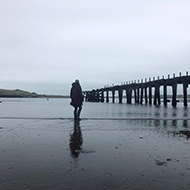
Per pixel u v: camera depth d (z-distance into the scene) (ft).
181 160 14.05
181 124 31.04
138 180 10.84
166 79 105.60
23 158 14.25
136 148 17.02
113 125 29.96
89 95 246.27
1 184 10.27
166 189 9.88
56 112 58.34
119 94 158.61
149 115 47.98
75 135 22.34
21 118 38.73
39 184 10.30
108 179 10.94
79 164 13.15
